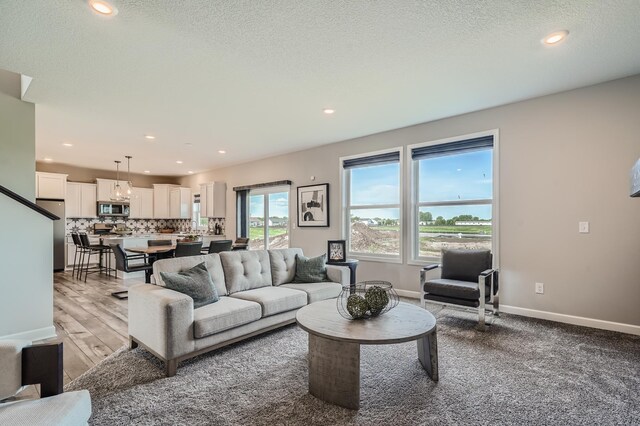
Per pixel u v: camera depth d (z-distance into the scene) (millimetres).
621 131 3160
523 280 3707
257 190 7254
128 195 7426
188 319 2422
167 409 1932
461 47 2559
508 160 3809
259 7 2049
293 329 3344
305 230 6102
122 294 4871
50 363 1220
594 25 2268
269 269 3783
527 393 2090
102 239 6750
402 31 2334
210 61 2758
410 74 3023
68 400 1189
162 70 2914
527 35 2389
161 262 2990
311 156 6008
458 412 1891
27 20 2154
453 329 3295
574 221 3402
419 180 4699
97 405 1970
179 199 9242
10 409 1122
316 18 2174
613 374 2328
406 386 2182
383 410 1917
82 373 2387
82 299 4602
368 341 1913
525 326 3352
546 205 3564
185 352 2398
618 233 3176
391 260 4863
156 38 2398
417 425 1776
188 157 6859
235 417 1856
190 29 2289
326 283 3797
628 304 3131
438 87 3326
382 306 2355
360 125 4621
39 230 3061
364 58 2721
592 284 3309
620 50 2611
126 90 3350
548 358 2596
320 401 2020
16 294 2930
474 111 4055
